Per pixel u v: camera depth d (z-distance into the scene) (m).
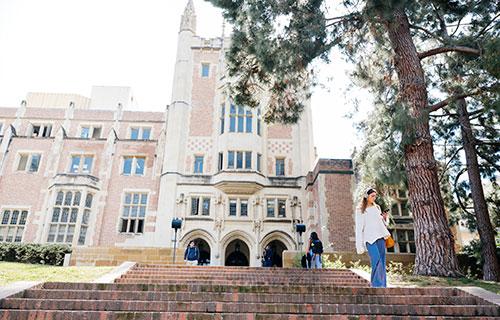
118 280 7.65
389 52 11.90
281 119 13.10
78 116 23.61
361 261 12.05
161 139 22.05
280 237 19.70
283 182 20.75
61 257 13.58
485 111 9.69
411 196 9.77
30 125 23.19
